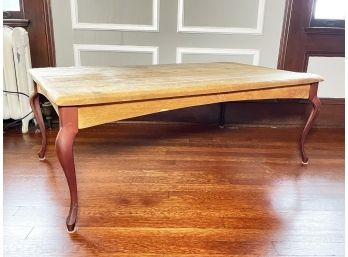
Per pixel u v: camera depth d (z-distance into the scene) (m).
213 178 1.57
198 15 2.19
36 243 1.06
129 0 2.13
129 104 1.12
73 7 2.11
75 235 1.10
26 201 1.31
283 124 2.48
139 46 2.23
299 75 1.56
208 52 2.27
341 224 1.21
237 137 2.20
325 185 1.53
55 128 2.25
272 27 2.24
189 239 1.10
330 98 2.43
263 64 2.33
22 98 2.08
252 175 1.62
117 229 1.14
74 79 1.28
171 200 1.35
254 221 1.22
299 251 1.05
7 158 1.74
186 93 1.19
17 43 1.96
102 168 1.65
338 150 2.01
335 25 2.26
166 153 1.88
